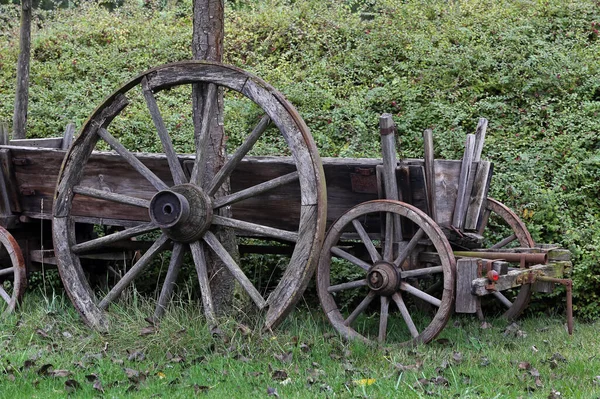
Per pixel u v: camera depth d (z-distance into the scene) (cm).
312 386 514
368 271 647
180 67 667
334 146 1038
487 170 676
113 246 762
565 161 957
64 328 679
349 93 1166
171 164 673
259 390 508
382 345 629
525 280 629
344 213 661
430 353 597
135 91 1248
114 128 1095
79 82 1281
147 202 681
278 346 593
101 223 766
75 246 703
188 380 531
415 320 742
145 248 776
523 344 652
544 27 1259
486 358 589
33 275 885
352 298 801
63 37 1475
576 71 1109
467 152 658
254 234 722
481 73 1141
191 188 657
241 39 1377
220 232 684
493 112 1076
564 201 895
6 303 759
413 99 1099
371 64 1236
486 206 764
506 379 532
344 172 686
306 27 1373
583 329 730
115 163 753
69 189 707
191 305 669
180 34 1438
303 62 1276
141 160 739
